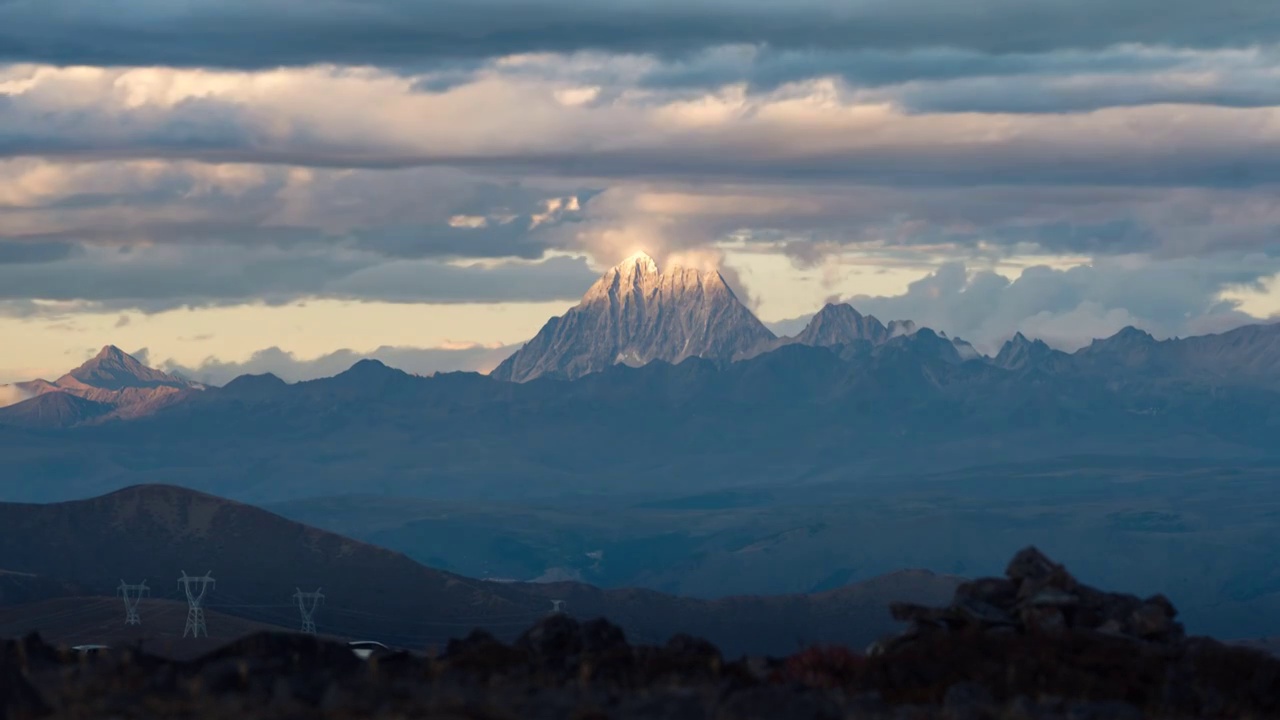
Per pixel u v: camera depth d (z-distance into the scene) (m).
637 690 115.25
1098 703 112.94
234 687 108.56
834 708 107.56
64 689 105.94
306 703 104.94
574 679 119.62
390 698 103.75
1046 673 120.38
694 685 117.62
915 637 133.25
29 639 123.25
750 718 104.38
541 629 133.88
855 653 132.75
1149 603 138.12
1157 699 118.06
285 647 122.62
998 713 109.44
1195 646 130.38
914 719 107.94
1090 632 129.25
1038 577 142.38
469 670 121.12
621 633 136.12
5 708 99.19
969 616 134.62
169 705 101.31
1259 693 119.94
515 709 103.19
